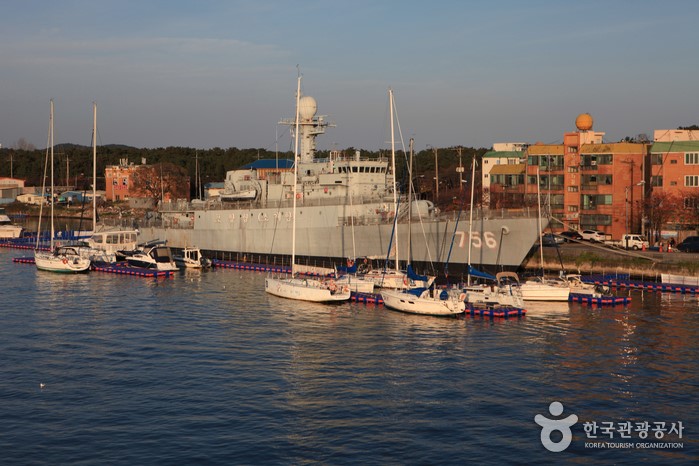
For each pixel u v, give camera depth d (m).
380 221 88.56
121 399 42.81
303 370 48.59
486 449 36.09
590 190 112.25
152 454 35.28
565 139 115.94
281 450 35.78
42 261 98.75
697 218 99.06
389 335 58.19
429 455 35.38
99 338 57.41
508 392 44.16
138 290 80.94
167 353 52.88
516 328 60.47
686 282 77.75
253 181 108.00
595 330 59.47
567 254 88.75
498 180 127.06
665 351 52.91
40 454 35.25
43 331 59.75
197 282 86.88
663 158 103.19
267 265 98.56
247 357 51.78
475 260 81.06
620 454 35.81
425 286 73.19
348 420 39.66
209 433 37.81
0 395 43.53
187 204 117.25
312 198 96.06
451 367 49.25
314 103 102.88
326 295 72.00
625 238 96.94
